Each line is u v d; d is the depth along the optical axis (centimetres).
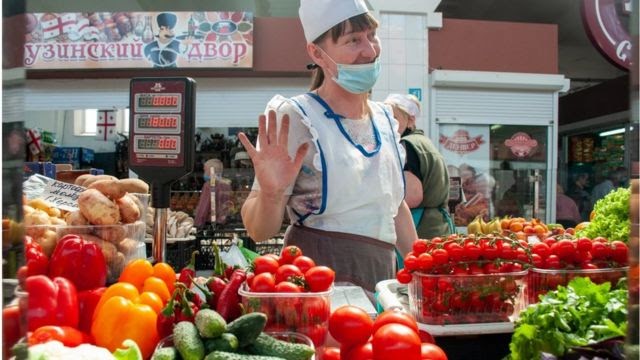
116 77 796
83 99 800
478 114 816
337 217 215
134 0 955
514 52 828
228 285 145
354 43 216
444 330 154
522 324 139
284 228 551
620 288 156
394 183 231
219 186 568
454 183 522
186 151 200
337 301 172
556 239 187
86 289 153
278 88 808
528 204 828
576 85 1270
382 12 794
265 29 773
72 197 202
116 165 902
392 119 250
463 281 157
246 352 121
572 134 1091
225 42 757
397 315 131
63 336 123
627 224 217
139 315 132
